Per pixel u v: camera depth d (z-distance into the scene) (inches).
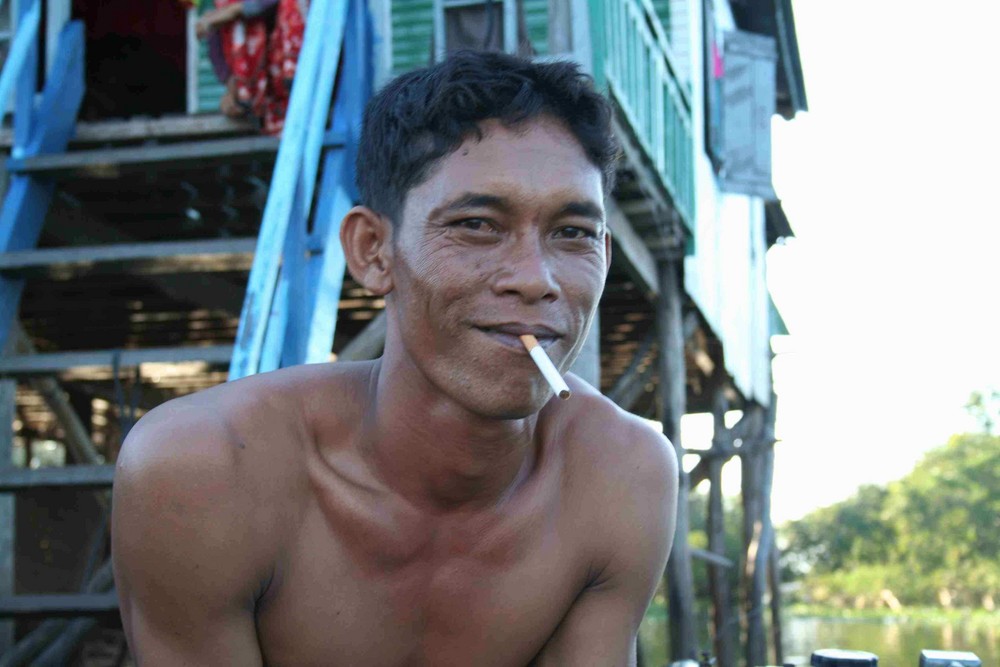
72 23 222.1
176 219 248.1
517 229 54.5
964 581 2272.4
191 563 59.0
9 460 212.4
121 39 367.2
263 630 63.2
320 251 173.5
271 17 220.2
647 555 68.0
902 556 2433.6
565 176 54.6
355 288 283.0
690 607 326.6
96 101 345.4
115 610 153.4
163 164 196.4
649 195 282.0
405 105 57.0
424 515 61.6
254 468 59.9
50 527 512.4
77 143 223.9
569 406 67.3
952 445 2475.4
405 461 60.3
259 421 60.8
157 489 58.3
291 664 63.7
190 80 271.7
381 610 62.8
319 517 61.8
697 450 445.4
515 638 65.6
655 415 516.1
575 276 55.4
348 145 191.9
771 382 577.3
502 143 54.6
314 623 62.4
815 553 2600.9
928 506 2361.0
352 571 62.0
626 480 66.9
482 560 63.3
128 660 361.1
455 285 54.3
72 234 230.1
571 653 68.4
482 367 54.4
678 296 339.3
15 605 154.7
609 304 366.6
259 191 229.1
